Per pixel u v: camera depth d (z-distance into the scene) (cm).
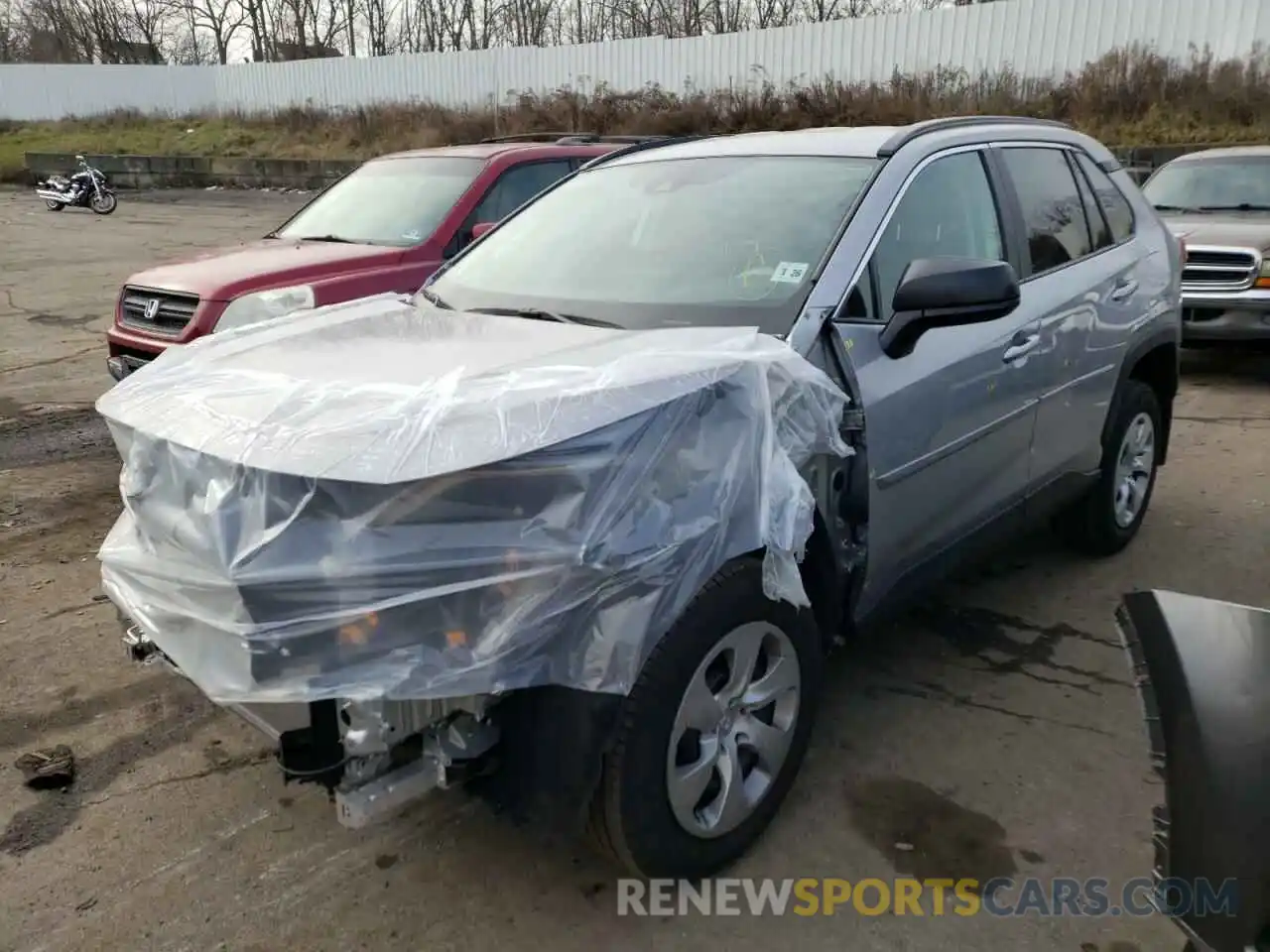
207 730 354
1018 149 412
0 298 1232
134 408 268
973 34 2041
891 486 315
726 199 359
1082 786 318
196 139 2941
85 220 2036
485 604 221
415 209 704
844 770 328
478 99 2750
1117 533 482
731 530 250
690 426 244
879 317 318
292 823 306
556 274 360
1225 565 475
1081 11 1903
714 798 276
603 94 2445
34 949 260
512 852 293
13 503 570
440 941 261
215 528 229
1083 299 413
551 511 223
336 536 220
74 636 418
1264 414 727
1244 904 193
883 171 343
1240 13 1742
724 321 303
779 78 2294
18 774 329
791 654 286
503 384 244
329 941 262
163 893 278
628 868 263
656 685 245
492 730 236
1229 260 795
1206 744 199
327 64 2978
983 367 350
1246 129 1644
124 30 4406
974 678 382
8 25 4403
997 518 384
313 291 606
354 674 219
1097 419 441
